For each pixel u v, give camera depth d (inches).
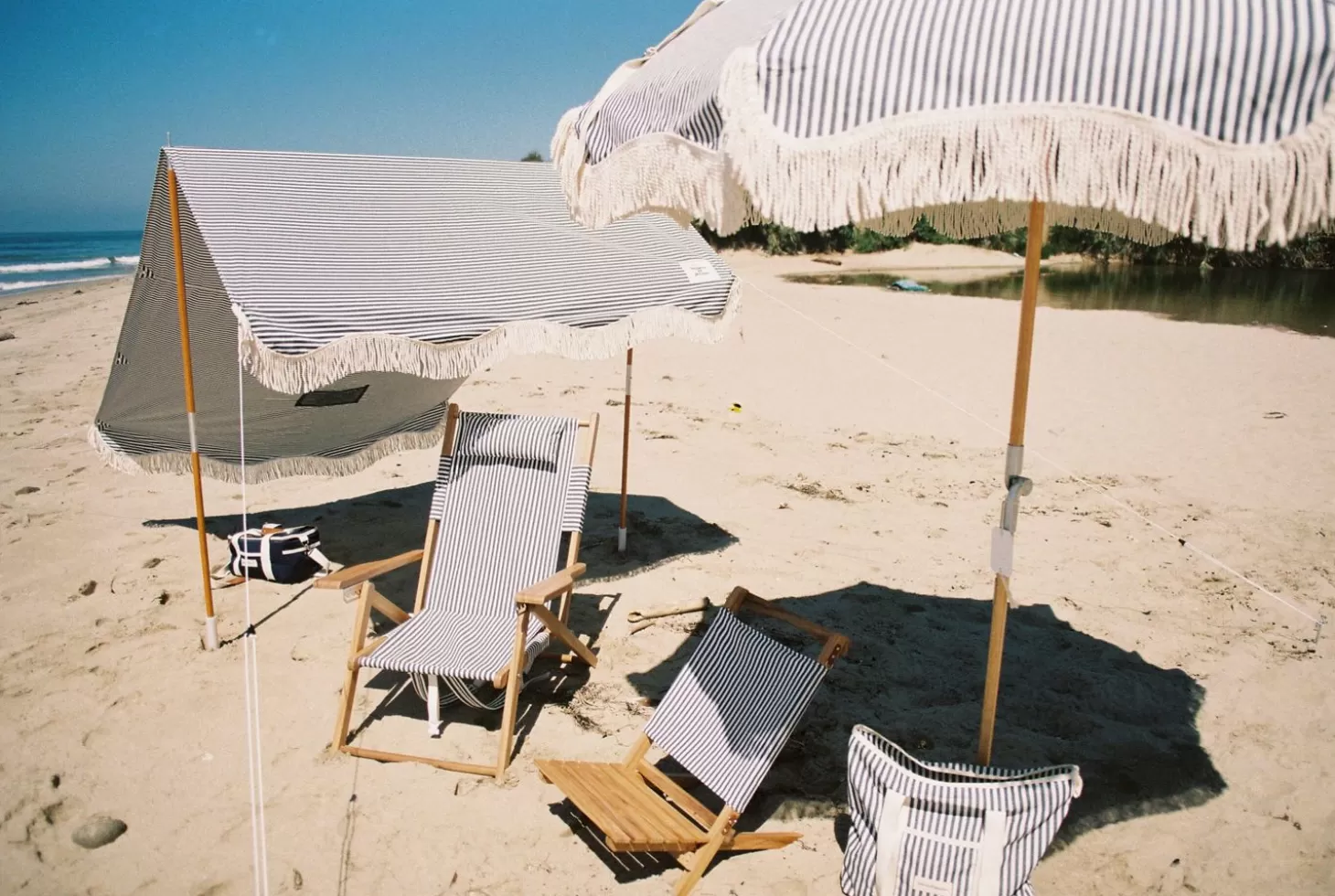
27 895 117.2
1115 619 199.2
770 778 145.1
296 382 145.0
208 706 160.2
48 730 152.3
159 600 198.8
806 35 89.4
